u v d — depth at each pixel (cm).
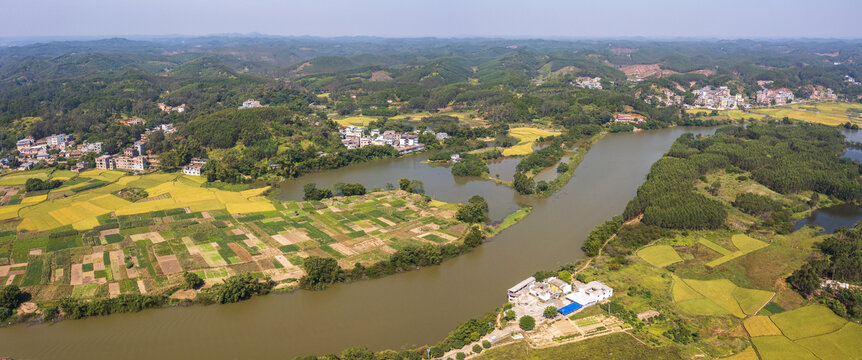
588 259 17988
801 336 12912
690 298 14950
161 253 18150
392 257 17250
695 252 18238
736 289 15462
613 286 15638
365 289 15925
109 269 16862
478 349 12381
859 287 14750
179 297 15100
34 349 12925
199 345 13050
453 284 16312
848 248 17600
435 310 14688
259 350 12825
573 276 16362
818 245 18788
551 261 18050
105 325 13950
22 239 19450
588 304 14475
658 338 12850
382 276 16738
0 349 12912
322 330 13675
